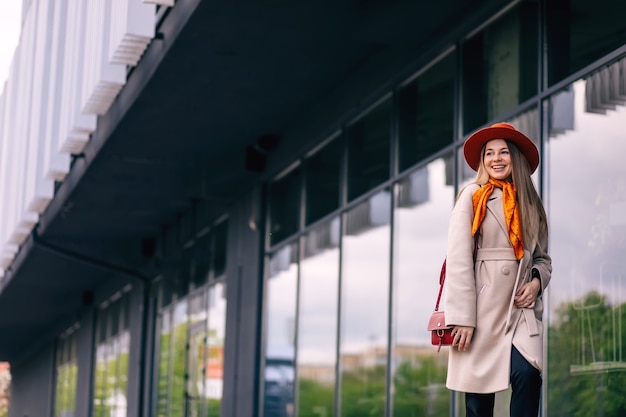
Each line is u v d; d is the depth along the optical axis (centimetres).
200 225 2189
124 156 1819
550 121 1012
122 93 1579
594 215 937
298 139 1662
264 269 1842
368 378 1383
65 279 3156
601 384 912
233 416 1916
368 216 1419
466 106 1180
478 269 513
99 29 1486
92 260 2620
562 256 981
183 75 1404
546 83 1024
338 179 1538
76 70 1700
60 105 1895
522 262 509
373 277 1386
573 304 961
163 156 1825
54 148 1938
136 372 2705
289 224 1742
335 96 1508
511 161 525
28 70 2255
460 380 507
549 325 995
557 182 996
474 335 507
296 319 1670
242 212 1942
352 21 1205
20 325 4284
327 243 1564
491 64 1134
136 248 2597
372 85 1386
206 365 2134
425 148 1270
